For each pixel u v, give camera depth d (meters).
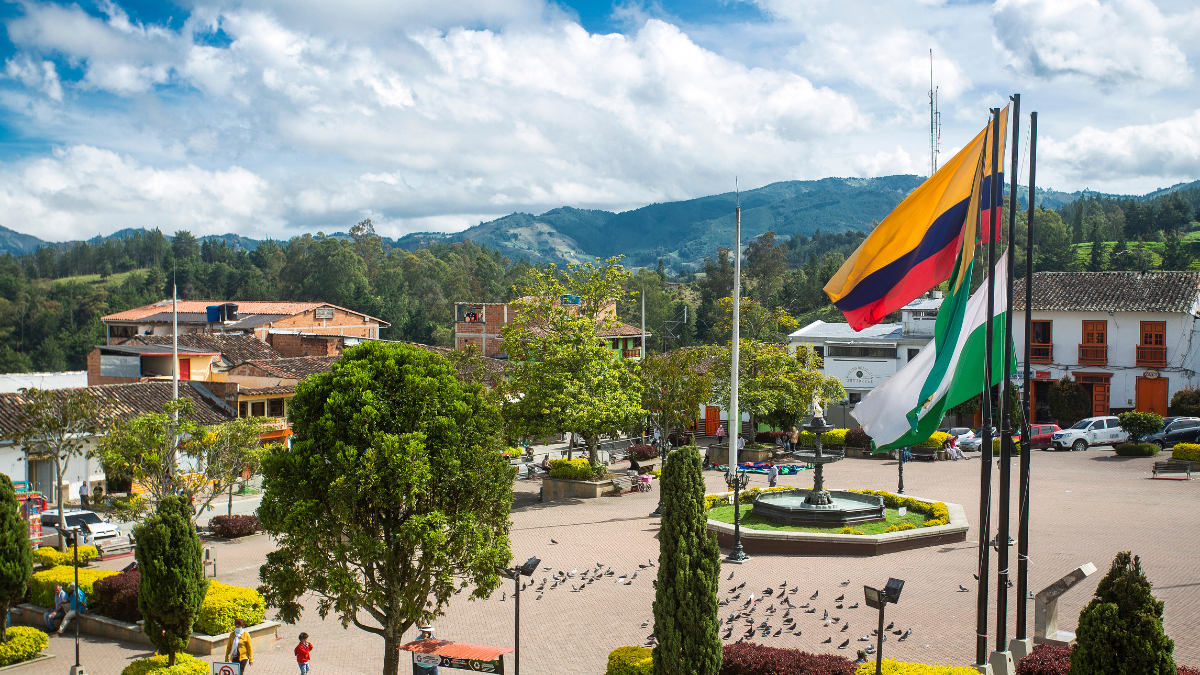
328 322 95.56
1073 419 50.34
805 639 18.03
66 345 129.12
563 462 38.56
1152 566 22.52
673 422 43.78
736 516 25.27
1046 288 53.88
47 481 37.16
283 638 20.67
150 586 16.48
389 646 15.12
